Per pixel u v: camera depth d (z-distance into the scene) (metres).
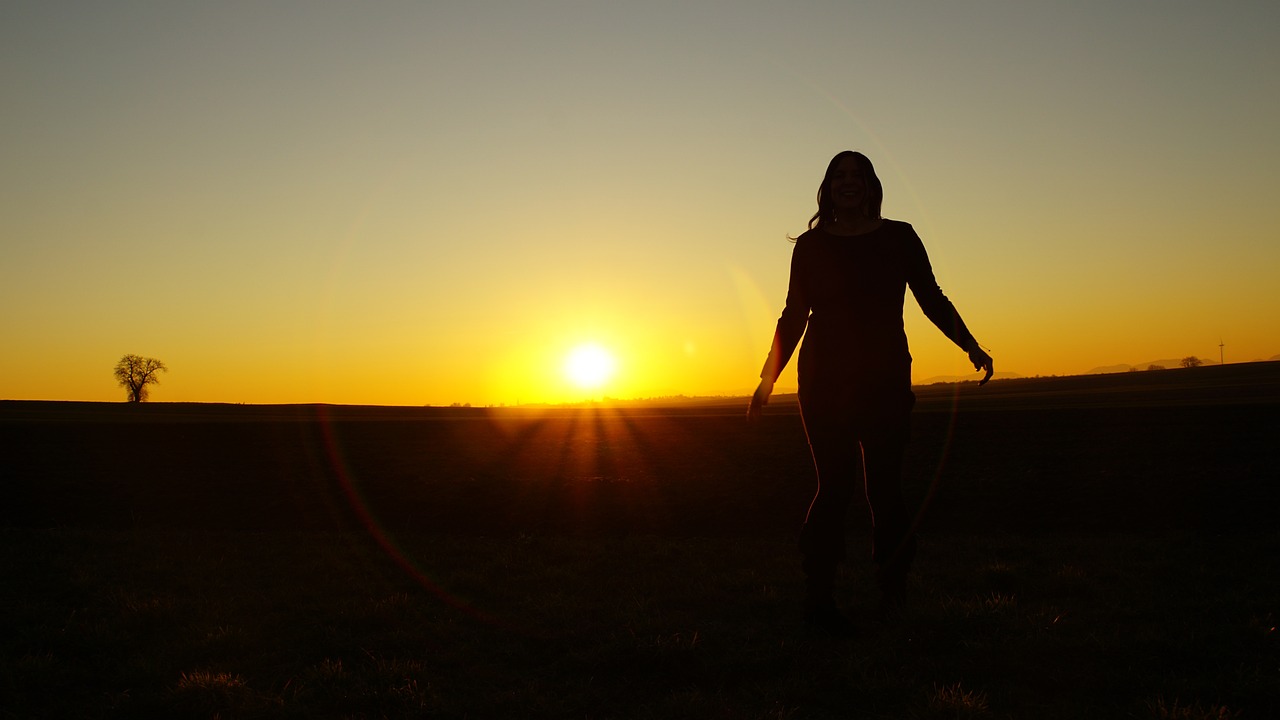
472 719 3.32
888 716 3.24
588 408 83.56
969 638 4.00
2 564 6.75
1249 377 85.50
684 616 4.72
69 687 3.79
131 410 69.38
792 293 4.64
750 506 15.67
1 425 33.38
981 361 4.40
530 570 6.57
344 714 3.37
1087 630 4.16
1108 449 20.25
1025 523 14.11
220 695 3.52
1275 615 4.39
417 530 14.60
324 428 33.03
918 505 15.92
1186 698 3.24
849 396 4.38
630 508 15.88
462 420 41.81
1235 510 13.80
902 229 4.51
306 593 5.71
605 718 3.32
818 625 4.32
